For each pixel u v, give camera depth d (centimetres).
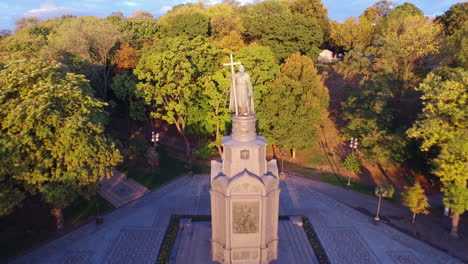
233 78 2208
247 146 2183
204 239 2816
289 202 3556
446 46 4188
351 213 3322
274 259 2500
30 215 3195
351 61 4519
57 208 2781
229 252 2311
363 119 4266
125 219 3203
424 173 3994
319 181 4116
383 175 4138
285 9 7356
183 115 4712
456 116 2619
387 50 4091
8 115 2461
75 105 2808
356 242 2802
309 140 4478
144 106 5009
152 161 4209
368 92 4141
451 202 2827
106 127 5647
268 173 2320
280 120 4281
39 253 2673
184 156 4953
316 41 6362
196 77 4634
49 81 2741
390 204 3512
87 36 5003
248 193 2214
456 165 2627
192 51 4434
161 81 4225
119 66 5250
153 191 3834
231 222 2261
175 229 2972
